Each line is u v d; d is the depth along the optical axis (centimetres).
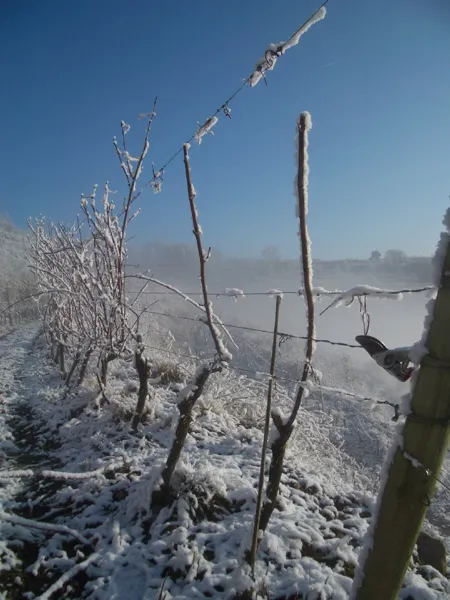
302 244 247
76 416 751
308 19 241
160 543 367
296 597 313
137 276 510
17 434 712
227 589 314
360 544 382
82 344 837
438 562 374
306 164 232
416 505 172
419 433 166
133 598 317
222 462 529
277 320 283
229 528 389
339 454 732
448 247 157
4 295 3319
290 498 451
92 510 430
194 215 351
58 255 915
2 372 1219
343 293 231
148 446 592
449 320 157
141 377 644
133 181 589
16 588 327
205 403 731
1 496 464
